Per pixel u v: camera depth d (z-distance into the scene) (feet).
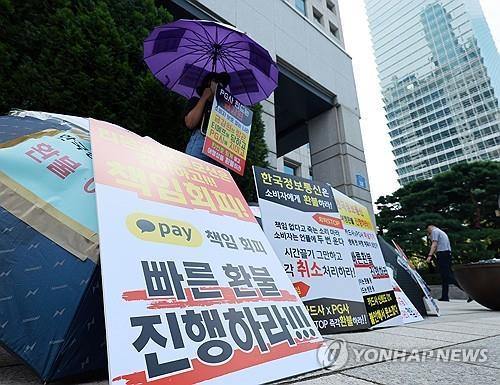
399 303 9.45
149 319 3.09
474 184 50.49
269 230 7.05
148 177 4.64
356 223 9.50
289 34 23.24
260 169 7.74
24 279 3.59
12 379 3.55
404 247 44.60
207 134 7.64
